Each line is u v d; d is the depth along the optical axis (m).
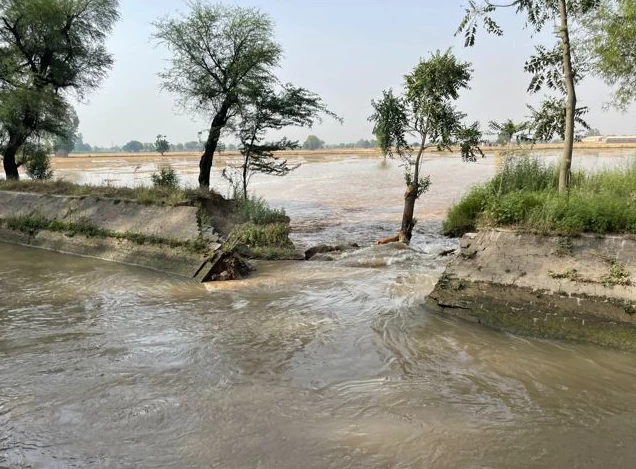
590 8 11.45
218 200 17.34
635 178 13.01
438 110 14.91
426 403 5.71
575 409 5.61
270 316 8.73
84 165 71.12
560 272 8.09
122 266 12.87
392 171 53.25
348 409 5.57
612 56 13.80
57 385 6.11
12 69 23.27
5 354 7.08
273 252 13.77
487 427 5.22
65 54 25.39
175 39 20.11
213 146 20.97
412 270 11.72
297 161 83.00
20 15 23.22
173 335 7.84
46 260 13.62
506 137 13.32
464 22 12.22
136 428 5.16
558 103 12.11
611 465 4.59
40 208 16.67
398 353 7.16
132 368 6.61
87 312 9.02
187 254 12.17
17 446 4.85
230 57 20.47
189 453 4.73
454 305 8.73
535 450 4.82
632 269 7.56
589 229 8.40
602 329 7.41
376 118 15.95
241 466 4.53
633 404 5.71
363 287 10.44
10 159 24.83
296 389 6.04
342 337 7.74
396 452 4.75
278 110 19.58
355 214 23.56
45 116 24.45
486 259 8.94
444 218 21.31
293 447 4.82
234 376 6.39
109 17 25.89
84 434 5.06
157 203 14.38
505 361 6.89
